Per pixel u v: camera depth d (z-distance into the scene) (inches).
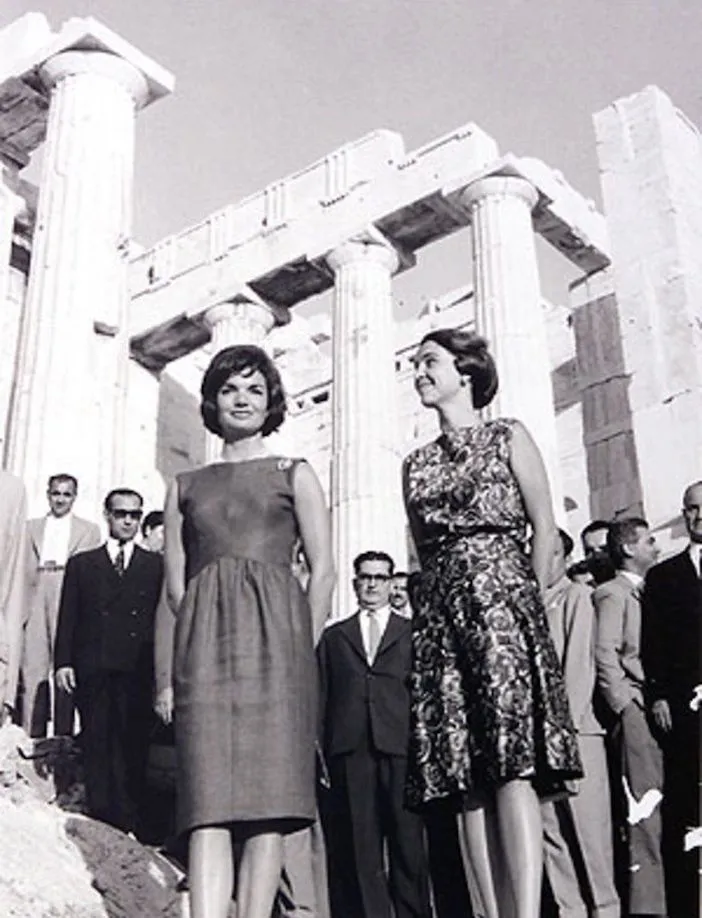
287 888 296.8
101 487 618.8
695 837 265.6
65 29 717.9
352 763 306.5
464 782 191.8
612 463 815.1
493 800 196.4
